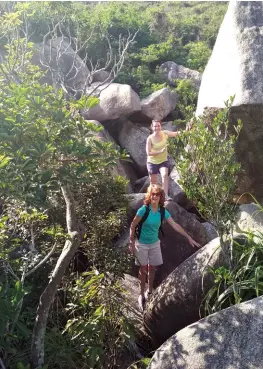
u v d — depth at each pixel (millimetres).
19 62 6848
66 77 10578
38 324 4191
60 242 5055
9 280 4832
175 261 6285
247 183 4738
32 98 3521
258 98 4305
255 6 4816
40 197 3045
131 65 14414
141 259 5320
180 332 3699
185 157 4141
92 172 4113
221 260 4359
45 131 3352
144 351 5094
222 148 4047
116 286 5074
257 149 4492
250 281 4051
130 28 16266
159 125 6820
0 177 3074
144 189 8969
